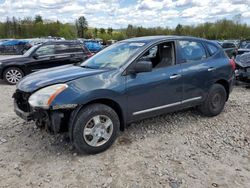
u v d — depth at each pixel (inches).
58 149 168.6
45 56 400.2
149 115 184.1
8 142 178.1
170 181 136.7
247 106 259.3
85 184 134.6
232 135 191.6
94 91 155.9
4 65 386.6
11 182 136.0
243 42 653.9
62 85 152.3
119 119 173.2
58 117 150.2
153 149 170.1
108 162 154.2
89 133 159.0
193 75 200.8
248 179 139.0
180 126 206.2
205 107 218.7
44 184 134.6
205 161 155.9
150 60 184.9
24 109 167.0
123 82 167.5
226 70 224.7
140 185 133.7
